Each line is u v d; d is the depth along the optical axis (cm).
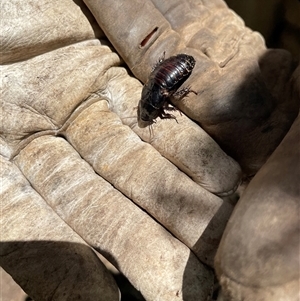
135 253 13
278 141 15
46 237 13
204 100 15
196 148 15
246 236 10
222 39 17
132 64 17
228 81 15
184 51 16
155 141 15
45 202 14
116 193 14
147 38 16
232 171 14
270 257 10
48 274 13
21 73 15
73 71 16
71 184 14
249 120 15
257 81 15
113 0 16
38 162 15
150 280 12
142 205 14
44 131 15
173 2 17
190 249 13
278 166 11
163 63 16
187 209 13
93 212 14
